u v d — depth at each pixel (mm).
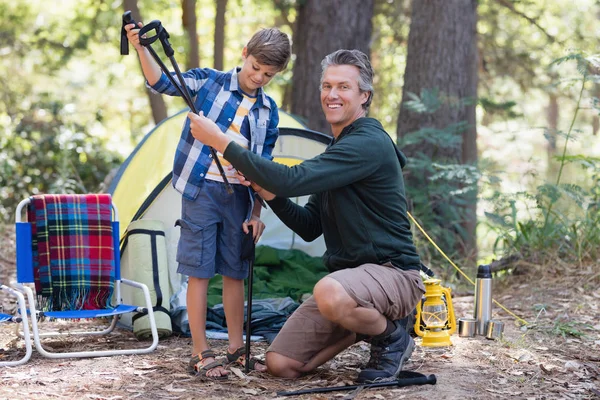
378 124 3559
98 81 16281
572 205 7078
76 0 14938
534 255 6305
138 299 4629
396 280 3457
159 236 4785
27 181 11148
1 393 3385
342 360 4023
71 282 4352
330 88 3578
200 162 3699
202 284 3727
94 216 4449
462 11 8336
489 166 8102
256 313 4758
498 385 3578
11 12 14922
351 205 3484
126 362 3994
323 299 3332
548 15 13617
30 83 14828
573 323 4801
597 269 5922
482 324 4578
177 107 16531
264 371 3742
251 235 3748
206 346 3738
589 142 13867
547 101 18516
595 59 6379
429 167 7539
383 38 12914
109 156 11508
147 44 3402
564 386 3592
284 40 3648
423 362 3982
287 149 5430
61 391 3439
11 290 4098
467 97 8211
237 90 3729
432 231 7562
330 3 9203
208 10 14828
